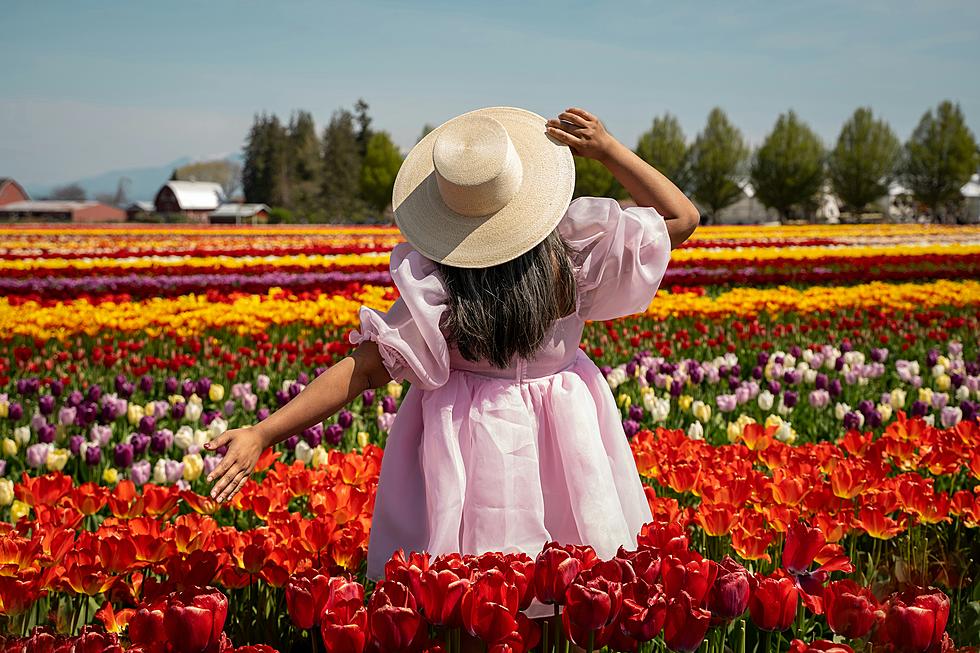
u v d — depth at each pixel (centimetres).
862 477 347
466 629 212
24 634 269
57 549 292
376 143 8812
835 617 212
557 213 270
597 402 305
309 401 263
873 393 734
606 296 288
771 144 7731
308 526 304
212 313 1052
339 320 1058
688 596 204
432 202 278
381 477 297
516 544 269
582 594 198
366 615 205
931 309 1225
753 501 353
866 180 7588
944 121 7456
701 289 1441
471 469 276
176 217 9019
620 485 299
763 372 775
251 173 12600
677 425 623
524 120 290
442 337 267
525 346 272
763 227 5691
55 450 502
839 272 1730
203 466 466
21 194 12800
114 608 293
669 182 304
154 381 765
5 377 666
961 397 657
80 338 952
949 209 7644
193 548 306
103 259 2450
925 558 346
